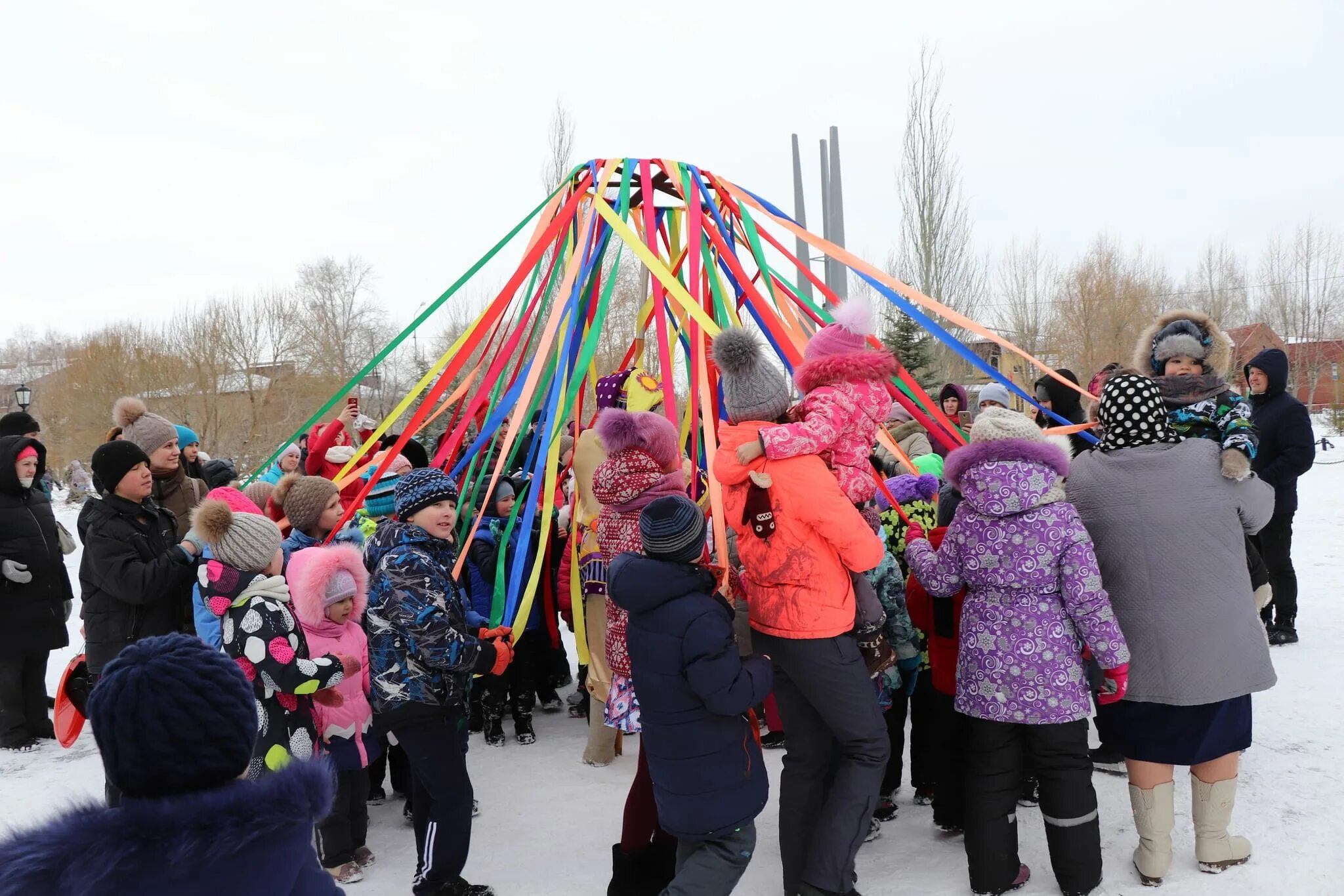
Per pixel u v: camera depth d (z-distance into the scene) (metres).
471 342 3.64
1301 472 5.04
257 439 30.39
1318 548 8.12
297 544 3.56
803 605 2.56
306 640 3.06
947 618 3.05
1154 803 2.72
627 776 3.87
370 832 3.51
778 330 3.37
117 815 1.23
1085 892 2.64
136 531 3.50
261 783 1.31
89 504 3.51
